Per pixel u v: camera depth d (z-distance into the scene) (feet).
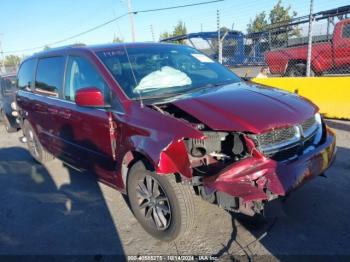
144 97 11.48
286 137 9.87
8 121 29.68
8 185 17.07
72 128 14.02
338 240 10.32
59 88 15.02
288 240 10.49
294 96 11.76
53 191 15.76
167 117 10.02
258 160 9.32
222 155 10.05
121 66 12.56
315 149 10.52
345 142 18.80
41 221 13.07
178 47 15.31
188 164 9.38
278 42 48.52
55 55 15.85
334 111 23.41
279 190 8.91
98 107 12.12
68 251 10.97
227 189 8.85
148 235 11.48
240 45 54.19
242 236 10.88
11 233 12.37
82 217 13.06
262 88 12.36
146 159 10.52
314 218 11.51
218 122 9.53
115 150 11.59
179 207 9.99
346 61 34.55
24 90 19.25
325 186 13.65
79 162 14.60
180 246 10.68
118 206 13.70
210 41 56.54
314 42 37.81
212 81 13.32
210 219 11.96
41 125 17.38
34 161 20.70
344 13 36.83
